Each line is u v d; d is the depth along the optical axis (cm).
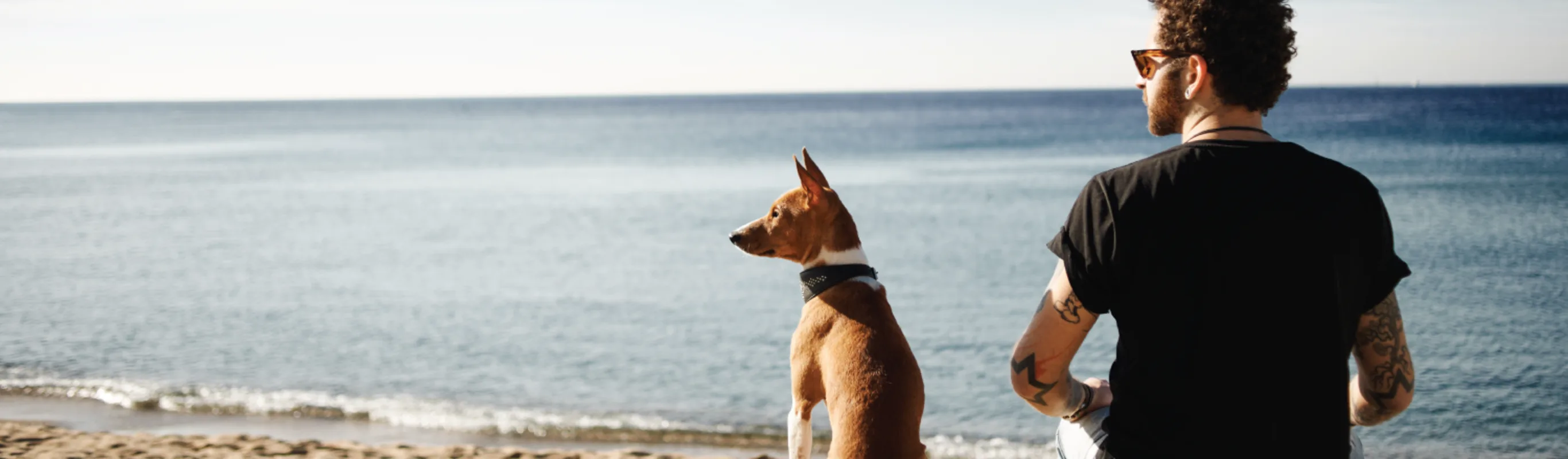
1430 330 1187
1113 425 196
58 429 713
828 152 5769
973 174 3994
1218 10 186
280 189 3825
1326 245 175
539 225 2567
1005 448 800
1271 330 176
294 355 1172
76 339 1258
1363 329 191
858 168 4441
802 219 360
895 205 2870
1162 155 188
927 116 13575
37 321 1380
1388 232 184
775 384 1036
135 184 4109
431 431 830
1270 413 177
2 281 1756
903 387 328
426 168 4962
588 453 680
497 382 1046
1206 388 180
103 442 653
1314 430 177
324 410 891
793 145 6719
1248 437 178
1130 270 186
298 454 628
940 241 2147
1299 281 175
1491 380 981
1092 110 14875
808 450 353
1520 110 9794
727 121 13075
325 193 3600
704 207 2961
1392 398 195
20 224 2697
